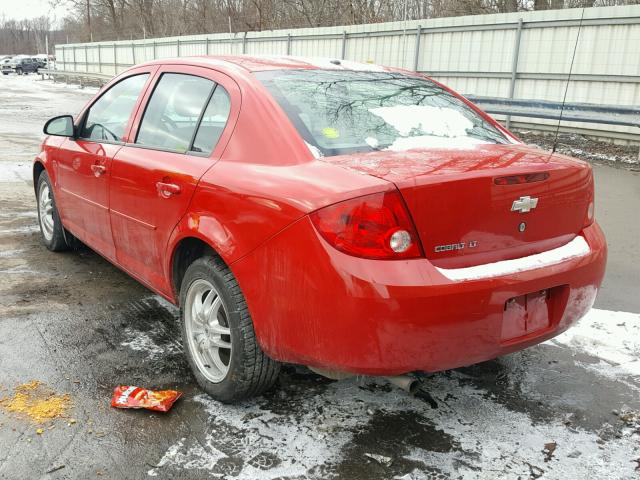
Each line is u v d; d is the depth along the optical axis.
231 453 2.54
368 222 2.22
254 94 2.91
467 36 14.24
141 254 3.50
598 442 2.69
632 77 11.43
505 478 2.43
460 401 2.98
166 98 3.51
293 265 2.36
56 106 21.39
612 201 7.61
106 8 53.47
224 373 2.87
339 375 2.50
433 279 2.26
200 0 40.16
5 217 6.35
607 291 4.57
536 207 2.57
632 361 3.44
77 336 3.60
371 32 16.73
